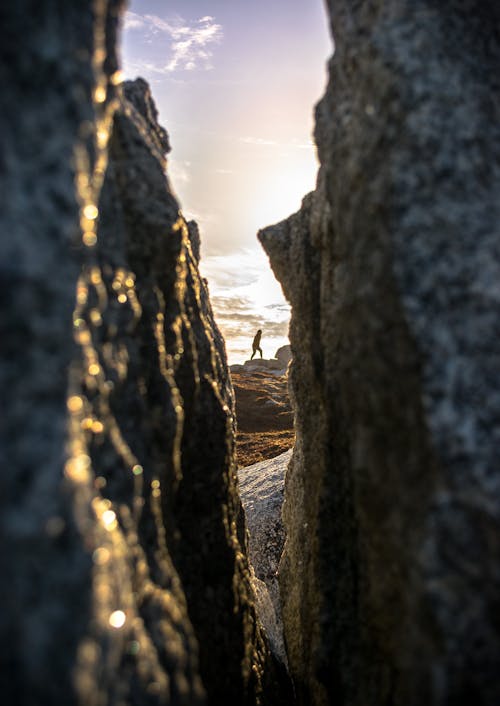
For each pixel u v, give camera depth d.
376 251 3.02
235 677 4.46
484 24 3.30
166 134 4.81
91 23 2.41
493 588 2.42
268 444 18.05
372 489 3.29
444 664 2.42
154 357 3.58
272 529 8.44
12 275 1.95
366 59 3.23
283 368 32.47
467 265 2.75
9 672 1.72
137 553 2.88
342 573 4.09
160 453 3.58
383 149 3.01
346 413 3.74
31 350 1.98
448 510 2.54
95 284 2.86
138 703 2.30
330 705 4.08
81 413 2.39
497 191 2.88
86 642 1.90
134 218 3.60
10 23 2.11
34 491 1.88
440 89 2.93
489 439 2.57
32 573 1.82
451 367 2.65
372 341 3.11
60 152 2.20
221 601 4.45
